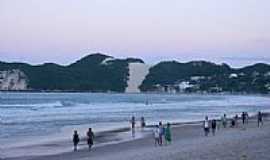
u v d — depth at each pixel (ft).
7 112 266.57
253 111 313.73
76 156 94.68
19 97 575.38
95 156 91.40
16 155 99.50
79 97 623.36
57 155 98.12
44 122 196.34
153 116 242.17
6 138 134.92
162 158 67.26
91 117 229.45
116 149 105.91
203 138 120.47
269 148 69.46
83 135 142.92
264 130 132.16
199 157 62.75
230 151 66.64
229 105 418.92
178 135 136.05
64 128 168.25
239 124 176.04
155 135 108.17
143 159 70.18
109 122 197.47
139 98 635.66
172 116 243.60
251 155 61.36
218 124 172.24
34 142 124.77
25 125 181.16
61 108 320.29
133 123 144.87
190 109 329.52
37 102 433.48
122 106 366.22
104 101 493.77
